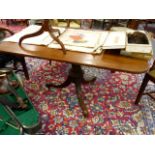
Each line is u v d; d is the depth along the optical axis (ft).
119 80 6.96
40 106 5.74
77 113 5.53
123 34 4.41
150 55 3.69
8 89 4.67
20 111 4.71
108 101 5.97
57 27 5.16
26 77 6.85
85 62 3.64
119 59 3.75
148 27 9.50
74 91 6.35
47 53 3.96
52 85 6.39
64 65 7.81
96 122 5.27
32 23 5.54
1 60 5.61
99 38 4.49
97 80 6.93
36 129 4.61
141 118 5.41
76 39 4.49
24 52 3.98
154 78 4.88
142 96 6.14
